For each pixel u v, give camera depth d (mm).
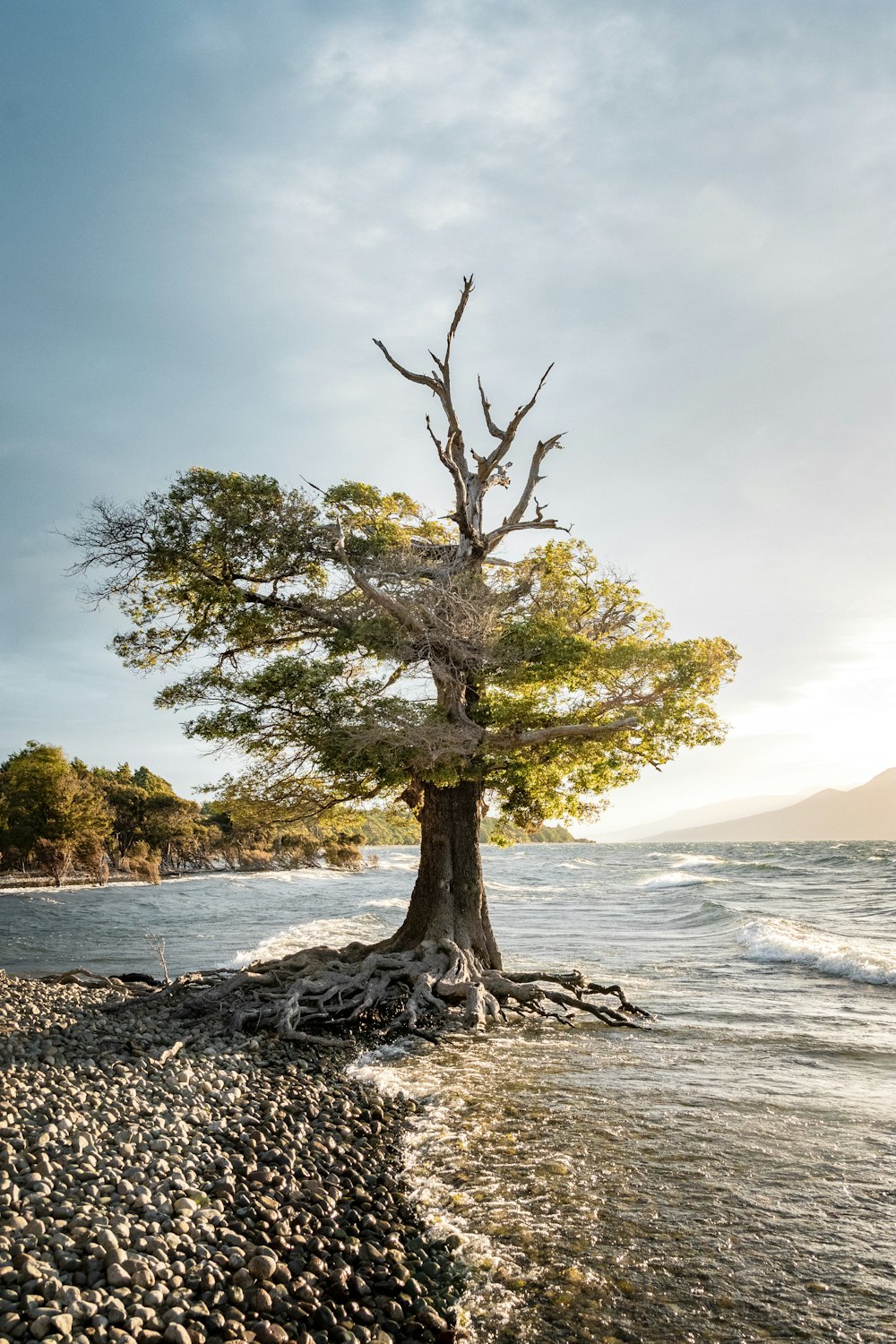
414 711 18469
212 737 18453
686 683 19234
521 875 80938
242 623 19812
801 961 25203
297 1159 9125
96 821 78750
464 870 20609
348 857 111500
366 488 21781
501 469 23969
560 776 21234
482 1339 6152
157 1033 15117
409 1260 7223
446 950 19312
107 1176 7820
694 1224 8031
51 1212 6949
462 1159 9664
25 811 75562
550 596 22500
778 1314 6508
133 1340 5367
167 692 19078
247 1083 12383
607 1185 8922
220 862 118125
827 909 41562
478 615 20188
